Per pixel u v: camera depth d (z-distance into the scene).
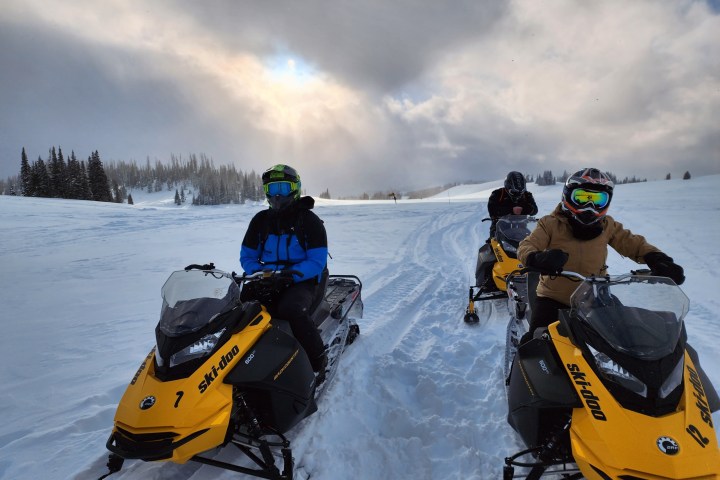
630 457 2.02
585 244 3.45
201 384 2.54
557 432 2.45
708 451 2.01
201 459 2.70
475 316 5.65
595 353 2.47
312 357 3.44
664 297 2.63
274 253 3.77
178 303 2.86
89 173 73.44
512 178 7.38
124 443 2.39
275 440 3.15
